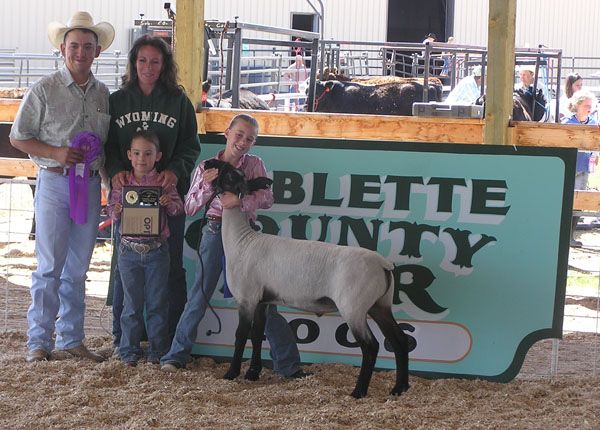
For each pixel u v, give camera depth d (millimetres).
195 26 7113
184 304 6039
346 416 4824
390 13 30609
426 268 5879
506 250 5793
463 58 15906
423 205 5926
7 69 17375
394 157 5988
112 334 6348
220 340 6070
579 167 11891
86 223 5797
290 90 15156
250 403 5066
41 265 5781
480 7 27125
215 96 12398
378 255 5184
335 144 6066
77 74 5695
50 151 5582
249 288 5398
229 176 5402
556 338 5695
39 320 5797
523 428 4699
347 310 5094
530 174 5793
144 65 5660
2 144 8969
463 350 5781
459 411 5004
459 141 8031
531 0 26688
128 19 22609
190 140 5891
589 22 28172
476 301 5801
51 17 22000
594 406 5090
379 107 12508
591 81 26953
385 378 5668
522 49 13766
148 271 5672
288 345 5652
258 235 5438
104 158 5855
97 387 5273
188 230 6195
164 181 5629
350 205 6020
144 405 4922
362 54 23016
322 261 5191
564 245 5730
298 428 4598
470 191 5867
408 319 5863
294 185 6098
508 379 5691
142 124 5762
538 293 5730
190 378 5480
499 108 7070
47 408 4840
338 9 24391
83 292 5922
